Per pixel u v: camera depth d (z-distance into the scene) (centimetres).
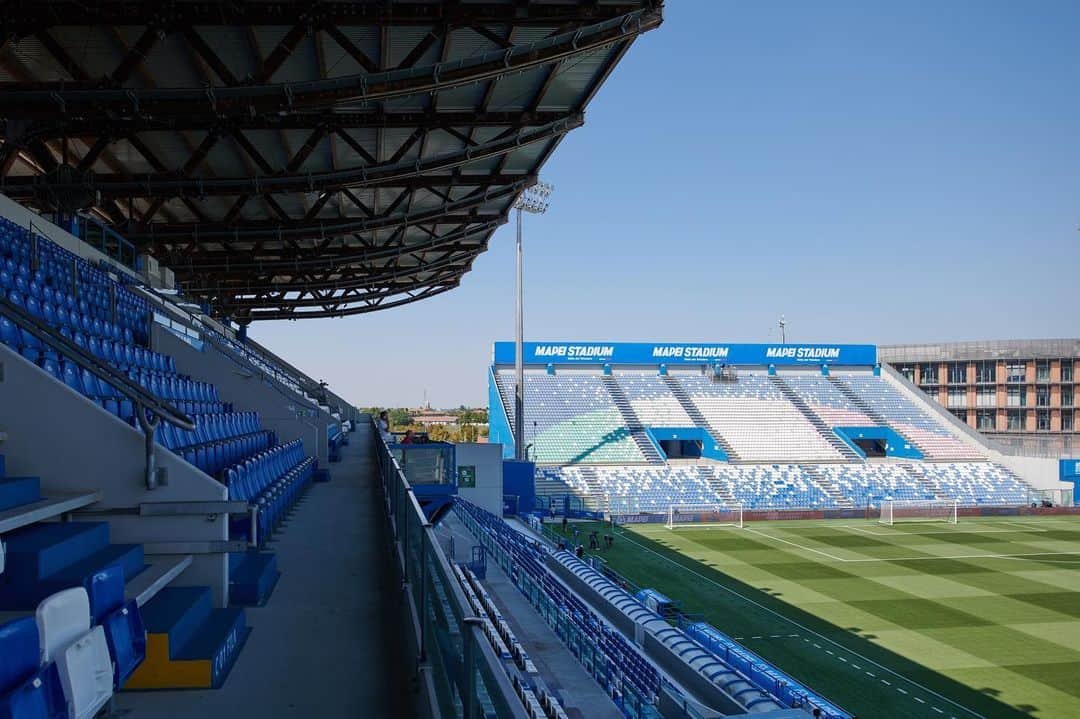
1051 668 1869
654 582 2759
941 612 2372
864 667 1872
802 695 1365
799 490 5000
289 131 1766
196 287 3306
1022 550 3428
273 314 4138
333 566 771
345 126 1691
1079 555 3309
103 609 330
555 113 1750
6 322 791
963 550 3425
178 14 1245
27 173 2047
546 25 1354
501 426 5778
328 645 540
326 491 1376
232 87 1305
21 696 240
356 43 1434
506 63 1338
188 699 442
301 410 1806
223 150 1867
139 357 1133
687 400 6162
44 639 261
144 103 1330
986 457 5666
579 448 5466
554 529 3925
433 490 2673
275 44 1411
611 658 1377
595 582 2039
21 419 579
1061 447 5791
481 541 2512
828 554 3306
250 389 1681
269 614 610
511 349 6412
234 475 767
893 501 4712
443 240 2781
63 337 582
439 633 369
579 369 6469
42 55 1398
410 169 1809
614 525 4144
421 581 452
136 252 2223
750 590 2642
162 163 1917
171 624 466
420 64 1543
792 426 5919
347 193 2198
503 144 1772
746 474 5209
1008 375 7325
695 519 4294
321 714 423
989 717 1578
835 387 6494
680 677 1417
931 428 5972
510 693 190
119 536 582
